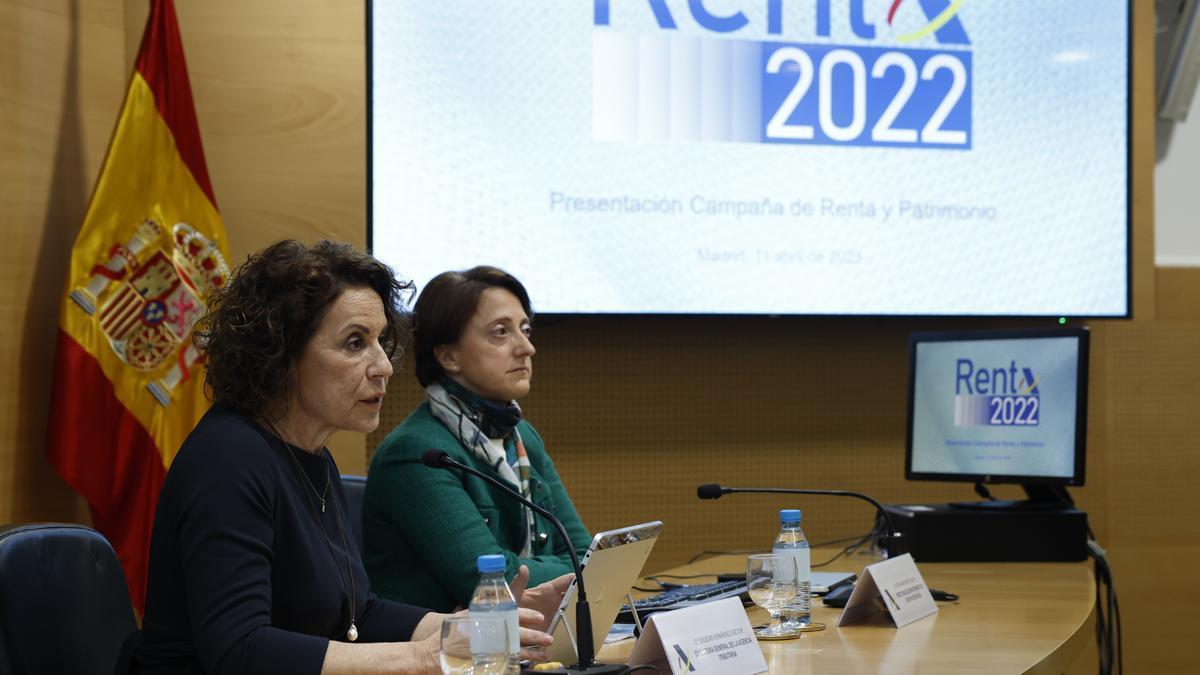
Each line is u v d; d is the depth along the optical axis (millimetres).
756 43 3742
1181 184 4418
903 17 3848
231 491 1527
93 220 3021
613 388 3830
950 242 3861
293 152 3445
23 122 3020
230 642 1447
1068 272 3926
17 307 2996
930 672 1591
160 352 3076
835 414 3979
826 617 2098
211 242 3172
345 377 1635
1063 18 3943
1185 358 4242
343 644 1481
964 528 2928
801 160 3766
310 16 3465
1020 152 3908
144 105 3123
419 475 2262
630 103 3650
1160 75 4340
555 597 1774
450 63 3539
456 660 1347
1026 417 3059
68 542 1538
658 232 3668
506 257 3570
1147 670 4211
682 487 3867
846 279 3793
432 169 3521
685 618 1583
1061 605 2227
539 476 2609
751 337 3926
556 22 3605
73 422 2959
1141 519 4219
